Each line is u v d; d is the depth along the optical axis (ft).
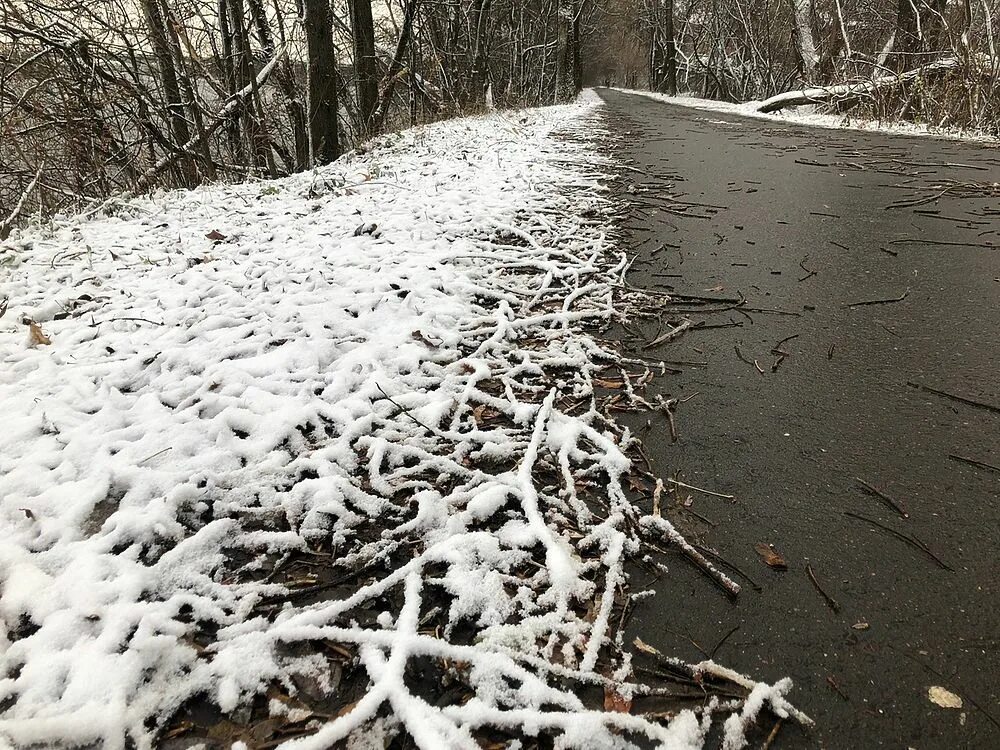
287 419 7.20
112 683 4.21
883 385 8.10
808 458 6.73
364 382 8.13
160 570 5.20
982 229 14.56
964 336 9.32
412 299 10.55
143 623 4.63
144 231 15.01
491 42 71.15
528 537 5.61
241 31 31.81
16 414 7.26
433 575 5.31
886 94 40.45
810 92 48.93
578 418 7.45
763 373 8.54
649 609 5.00
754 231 15.02
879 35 62.18
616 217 16.56
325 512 5.96
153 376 8.28
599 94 110.01
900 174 21.44
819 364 8.71
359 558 5.47
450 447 7.01
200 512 6.01
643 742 4.03
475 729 4.09
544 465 6.70
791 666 4.50
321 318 9.80
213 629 4.83
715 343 9.47
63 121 22.26
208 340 9.21
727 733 4.05
